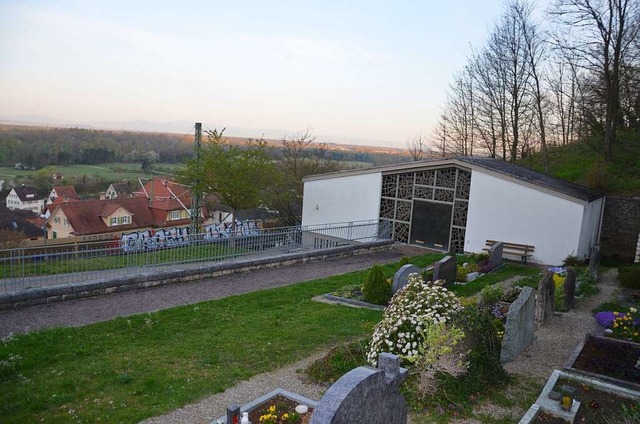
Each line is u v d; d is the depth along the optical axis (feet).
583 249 69.46
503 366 30.12
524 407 24.44
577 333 37.17
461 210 76.84
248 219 142.00
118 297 44.47
